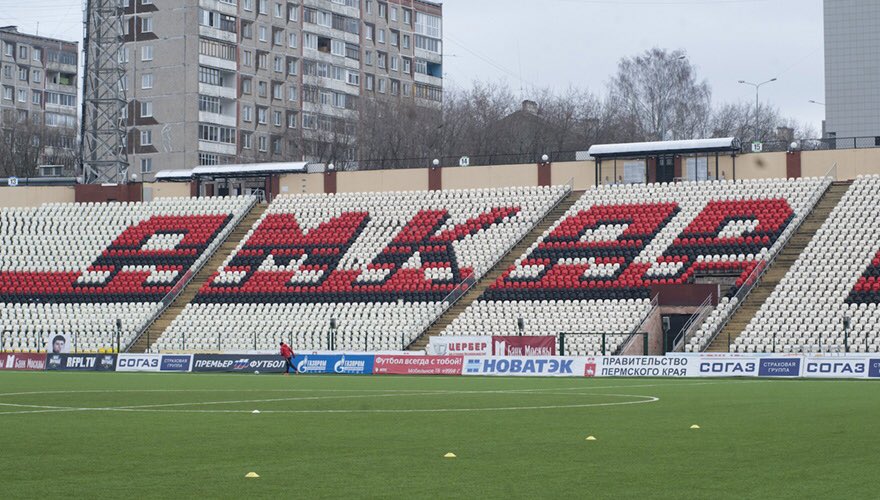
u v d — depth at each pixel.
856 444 46.69
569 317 126.31
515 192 150.88
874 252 123.56
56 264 153.38
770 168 146.88
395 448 46.06
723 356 103.50
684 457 42.78
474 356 111.44
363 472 39.22
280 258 147.25
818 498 33.88
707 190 141.38
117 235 157.38
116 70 172.88
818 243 127.25
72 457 43.34
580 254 136.25
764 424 55.25
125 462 41.88
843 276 121.38
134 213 161.38
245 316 138.38
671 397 74.94
